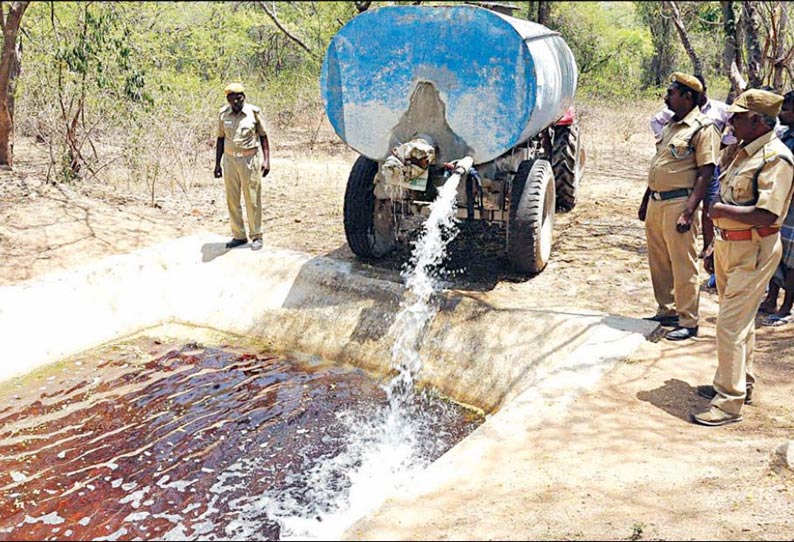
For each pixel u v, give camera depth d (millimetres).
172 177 10664
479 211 7176
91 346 6965
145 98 10992
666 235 5645
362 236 7406
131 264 7719
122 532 4383
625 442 4398
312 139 14906
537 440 4430
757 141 4457
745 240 4508
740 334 4602
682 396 4988
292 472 5000
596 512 3703
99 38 10781
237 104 7664
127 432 5516
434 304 6707
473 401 6031
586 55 20641
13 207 8984
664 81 21266
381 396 6117
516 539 3486
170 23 16516
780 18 10109
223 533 4348
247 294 7586
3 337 6504
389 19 6418
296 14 21359
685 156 5430
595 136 15000
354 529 3602
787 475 3986
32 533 4391
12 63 10539
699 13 16797
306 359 6805
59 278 7258
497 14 6141
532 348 6035
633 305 6555
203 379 6383
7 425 5605
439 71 6406
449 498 3852
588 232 8758
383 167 6512
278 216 9539
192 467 5066
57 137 11336
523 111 6262
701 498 3836
